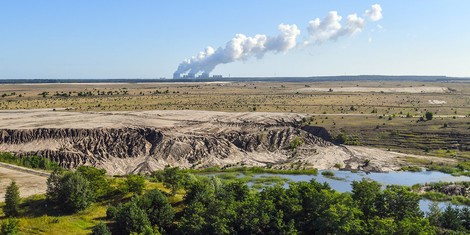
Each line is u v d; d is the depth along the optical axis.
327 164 109.81
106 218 56.75
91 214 57.97
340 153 119.38
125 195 64.62
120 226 52.06
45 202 60.53
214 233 48.50
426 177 96.94
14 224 48.09
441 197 80.25
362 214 51.75
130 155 113.62
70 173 61.16
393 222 49.50
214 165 110.38
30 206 59.22
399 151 121.38
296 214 52.84
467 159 111.25
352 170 104.38
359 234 47.88
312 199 53.34
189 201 61.06
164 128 128.00
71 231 51.12
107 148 115.31
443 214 58.31
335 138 131.88
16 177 76.50
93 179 64.38
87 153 112.06
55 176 60.56
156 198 56.16
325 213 49.75
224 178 95.06
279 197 55.97
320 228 49.34
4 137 115.19
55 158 105.69
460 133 128.62
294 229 49.47
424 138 128.25
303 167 107.06
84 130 120.38
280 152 123.06
